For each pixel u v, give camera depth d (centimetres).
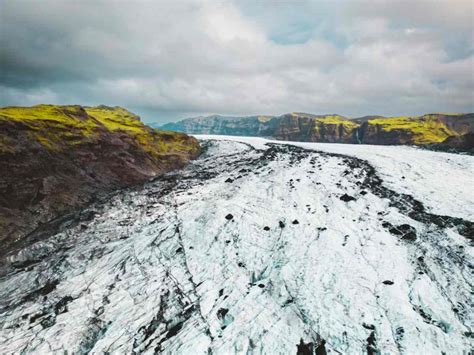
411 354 1407
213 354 1484
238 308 1759
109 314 1848
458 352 1399
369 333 1527
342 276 1916
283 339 1532
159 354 1530
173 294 1948
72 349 1656
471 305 1647
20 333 1759
